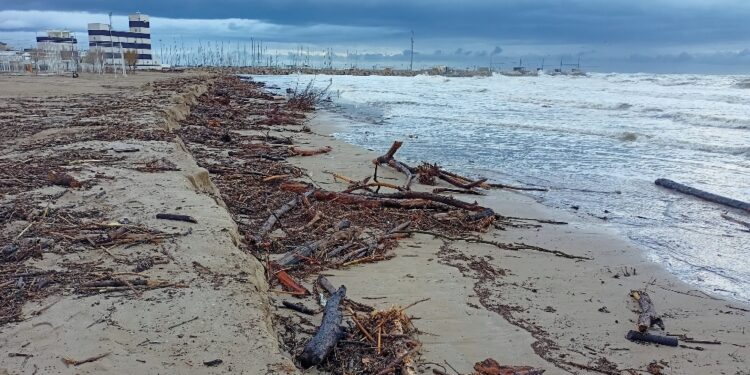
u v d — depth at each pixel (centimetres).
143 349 372
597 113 3006
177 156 1049
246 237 765
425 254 803
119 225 605
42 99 2462
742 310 640
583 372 488
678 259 820
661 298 673
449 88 6053
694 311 636
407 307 567
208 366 358
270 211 922
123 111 1873
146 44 12594
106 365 352
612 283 718
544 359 508
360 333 492
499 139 2064
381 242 825
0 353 362
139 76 6556
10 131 1377
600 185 1318
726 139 1944
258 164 1343
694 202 1163
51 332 390
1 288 457
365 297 629
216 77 7306
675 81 5900
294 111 3103
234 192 1023
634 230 965
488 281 707
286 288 622
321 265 721
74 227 600
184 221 638
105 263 515
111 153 1041
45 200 703
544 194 1228
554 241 899
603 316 611
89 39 11612
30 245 546
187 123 2139
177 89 3294
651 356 524
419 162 1585
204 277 495
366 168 1444
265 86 6253
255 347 385
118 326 400
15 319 408
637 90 4678
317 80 8994
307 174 1319
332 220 907
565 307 634
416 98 4378
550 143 1966
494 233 934
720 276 753
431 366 480
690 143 1861
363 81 8819
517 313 610
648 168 1515
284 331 505
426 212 998
